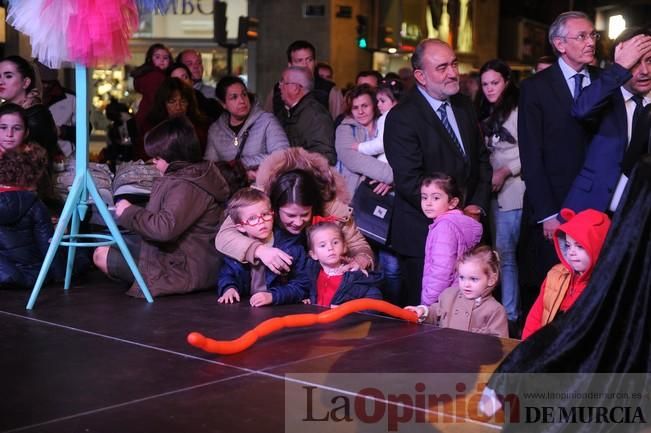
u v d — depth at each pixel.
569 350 3.27
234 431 3.17
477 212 5.41
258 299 4.98
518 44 25.89
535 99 5.36
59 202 6.49
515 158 6.43
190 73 8.38
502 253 6.51
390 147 5.34
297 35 18.28
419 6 21.14
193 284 5.32
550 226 5.35
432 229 5.00
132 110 11.07
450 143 5.36
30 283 5.46
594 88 4.92
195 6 17.95
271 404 3.44
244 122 6.98
